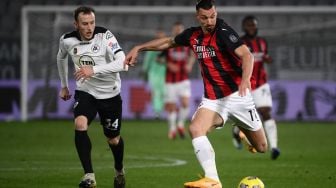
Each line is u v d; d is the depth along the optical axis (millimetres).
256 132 33031
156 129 81500
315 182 37469
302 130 80000
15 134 72688
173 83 72062
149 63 87500
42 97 91500
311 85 90875
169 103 71312
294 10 91062
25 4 101938
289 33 92500
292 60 92188
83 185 31125
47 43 92625
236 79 31703
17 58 92812
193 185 29000
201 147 30250
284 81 91562
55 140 66312
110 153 55219
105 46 33375
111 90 33969
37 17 92812
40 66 92125
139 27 93875
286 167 44812
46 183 36906
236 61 31438
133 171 42656
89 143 31938
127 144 63500
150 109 91188
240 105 31875
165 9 92562
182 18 93875
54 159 49875
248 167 44844
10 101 92062
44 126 83438
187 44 32781
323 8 91438
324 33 92125
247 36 53656
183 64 72562
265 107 51812
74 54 33562
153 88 88750
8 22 99250
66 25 93375
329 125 87188
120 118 34688
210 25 30766
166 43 33188
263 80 52406
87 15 32031
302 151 56812
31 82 91875
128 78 91625
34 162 47781
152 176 40219
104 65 32344
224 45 31125
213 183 29391
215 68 31609
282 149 58688
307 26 92438
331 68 91812
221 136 73875
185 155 53562
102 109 34188
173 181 38094
